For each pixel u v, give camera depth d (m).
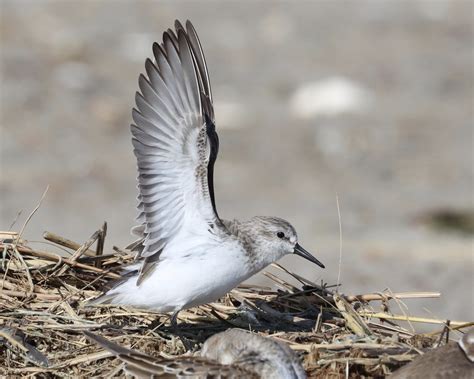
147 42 30.30
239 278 9.64
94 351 9.07
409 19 33.25
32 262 10.10
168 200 9.41
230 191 20.64
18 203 19.20
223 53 29.98
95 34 30.84
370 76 27.92
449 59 29.28
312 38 31.48
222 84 27.42
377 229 18.47
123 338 9.30
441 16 33.44
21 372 8.80
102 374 8.79
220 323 9.87
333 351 8.88
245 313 9.89
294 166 22.14
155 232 9.45
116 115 24.67
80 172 21.20
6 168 21.33
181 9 34.41
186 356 8.18
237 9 34.62
